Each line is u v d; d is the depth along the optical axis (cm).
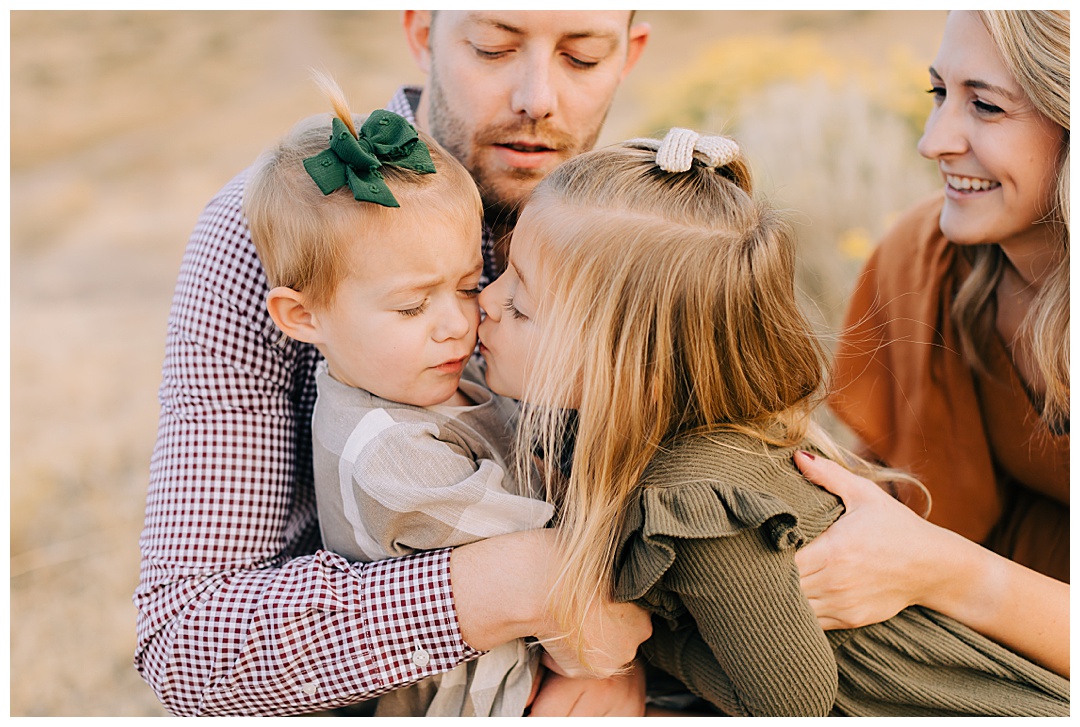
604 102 178
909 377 203
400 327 142
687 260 137
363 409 147
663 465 140
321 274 141
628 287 138
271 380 159
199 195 659
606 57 174
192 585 148
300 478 175
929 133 172
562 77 172
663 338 138
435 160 147
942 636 149
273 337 159
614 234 138
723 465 139
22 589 312
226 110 778
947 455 200
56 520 346
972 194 172
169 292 550
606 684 155
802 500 145
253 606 143
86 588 314
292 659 140
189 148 723
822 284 354
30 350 476
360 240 138
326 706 145
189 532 150
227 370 155
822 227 362
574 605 137
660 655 155
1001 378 192
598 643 141
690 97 438
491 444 155
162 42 908
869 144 374
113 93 812
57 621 300
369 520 142
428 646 140
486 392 164
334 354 147
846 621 145
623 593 136
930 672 149
